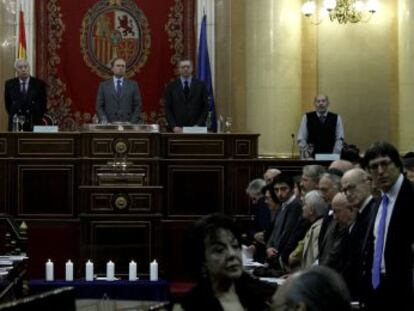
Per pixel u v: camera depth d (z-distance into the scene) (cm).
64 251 1357
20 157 1368
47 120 1488
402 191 644
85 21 1714
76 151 1367
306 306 304
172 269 1364
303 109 1662
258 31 1620
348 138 1675
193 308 423
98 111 1452
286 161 1391
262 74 1616
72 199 1365
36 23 1703
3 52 1683
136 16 1722
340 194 736
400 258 638
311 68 1670
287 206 1012
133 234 1317
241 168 1390
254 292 435
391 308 639
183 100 1465
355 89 1672
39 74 1698
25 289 1019
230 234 432
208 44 1705
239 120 1678
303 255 873
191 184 1384
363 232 699
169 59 1720
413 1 1628
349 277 702
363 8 1670
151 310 421
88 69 1711
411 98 1628
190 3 1719
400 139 1642
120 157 1355
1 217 1230
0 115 1664
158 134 1360
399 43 1653
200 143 1387
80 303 978
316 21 1670
